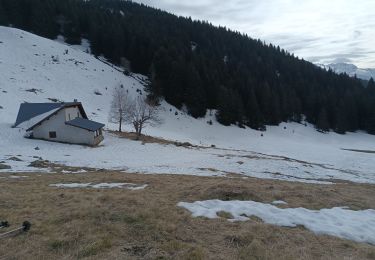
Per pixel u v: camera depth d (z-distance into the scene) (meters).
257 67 139.12
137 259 8.30
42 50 95.00
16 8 122.06
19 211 12.60
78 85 83.19
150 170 32.12
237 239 9.85
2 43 90.94
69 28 129.25
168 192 16.84
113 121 67.19
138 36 127.12
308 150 69.38
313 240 10.33
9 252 8.70
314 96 116.88
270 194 16.14
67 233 9.98
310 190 18.42
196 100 94.00
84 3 174.75
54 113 48.38
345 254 9.36
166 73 104.44
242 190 15.75
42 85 75.38
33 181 22.14
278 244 9.76
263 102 103.06
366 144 93.62
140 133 58.38
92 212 11.80
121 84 95.12
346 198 17.47
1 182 21.30
